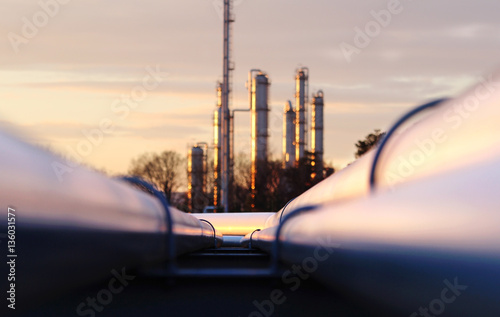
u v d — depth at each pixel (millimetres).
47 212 2730
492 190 1725
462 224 1859
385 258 2738
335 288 4848
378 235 2893
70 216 3090
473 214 1797
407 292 2418
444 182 2211
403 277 2455
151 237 6340
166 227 7527
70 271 3336
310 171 151625
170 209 7684
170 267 7551
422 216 2275
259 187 148500
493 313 1636
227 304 7645
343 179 6113
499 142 1958
